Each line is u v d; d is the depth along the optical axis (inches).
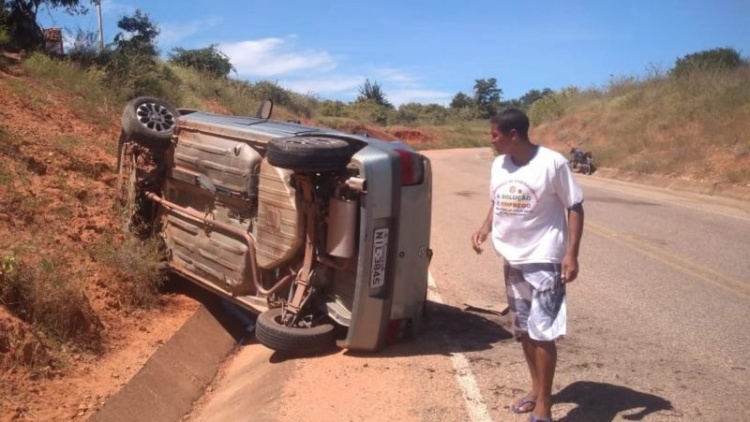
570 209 167.9
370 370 216.4
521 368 221.5
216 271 264.5
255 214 247.1
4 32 618.8
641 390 207.8
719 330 272.5
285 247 229.3
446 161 1498.5
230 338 286.7
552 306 169.3
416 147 2546.8
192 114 302.4
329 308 230.5
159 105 305.9
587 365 228.4
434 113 3390.7
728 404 199.5
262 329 226.2
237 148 249.6
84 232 302.8
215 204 266.1
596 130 1494.8
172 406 218.8
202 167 268.2
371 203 213.5
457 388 204.4
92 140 455.5
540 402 175.0
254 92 1326.3
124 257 283.6
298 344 221.9
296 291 229.9
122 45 869.8
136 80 716.0
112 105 596.1
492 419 184.4
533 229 170.4
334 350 231.9
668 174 962.7
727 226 546.0
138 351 236.8
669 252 429.4
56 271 244.5
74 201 328.8
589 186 903.1
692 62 1477.6
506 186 172.1
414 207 227.3
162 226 305.7
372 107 2928.2
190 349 257.8
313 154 210.7
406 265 228.5
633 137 1225.4
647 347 250.1
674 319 286.8
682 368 228.5
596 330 270.1
